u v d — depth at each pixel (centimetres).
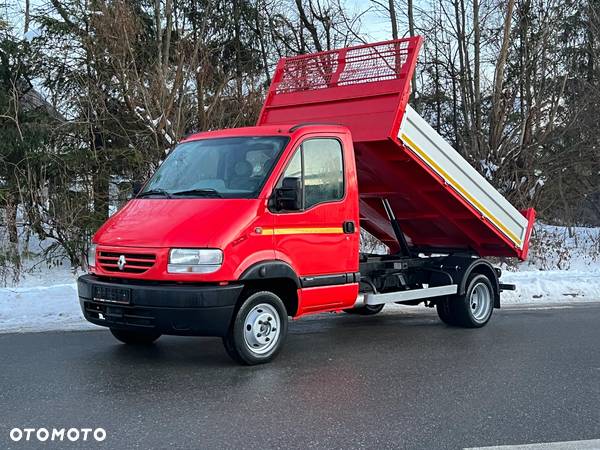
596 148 2031
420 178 921
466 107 2122
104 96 1636
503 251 1066
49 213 1569
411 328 999
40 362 743
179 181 798
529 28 2041
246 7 2317
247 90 1717
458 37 2162
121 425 544
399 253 1102
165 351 807
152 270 695
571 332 975
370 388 660
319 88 936
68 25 1672
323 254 785
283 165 753
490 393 649
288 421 558
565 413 589
